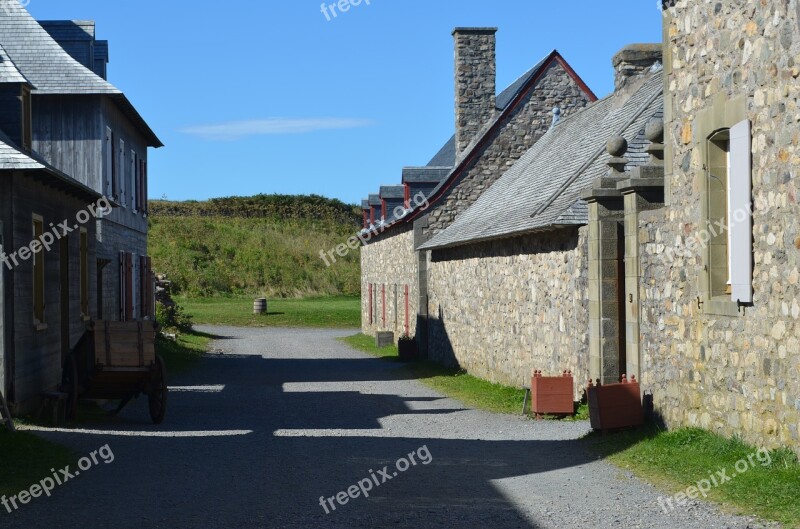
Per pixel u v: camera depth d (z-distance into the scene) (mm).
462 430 12875
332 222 76125
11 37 21297
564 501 7836
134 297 25516
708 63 9594
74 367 13766
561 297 15422
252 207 78375
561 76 28109
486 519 7270
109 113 21656
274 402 16828
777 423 8250
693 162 9984
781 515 6844
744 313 8859
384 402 16781
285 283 58125
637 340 11516
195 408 15836
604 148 16938
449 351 24703
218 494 8375
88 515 7527
